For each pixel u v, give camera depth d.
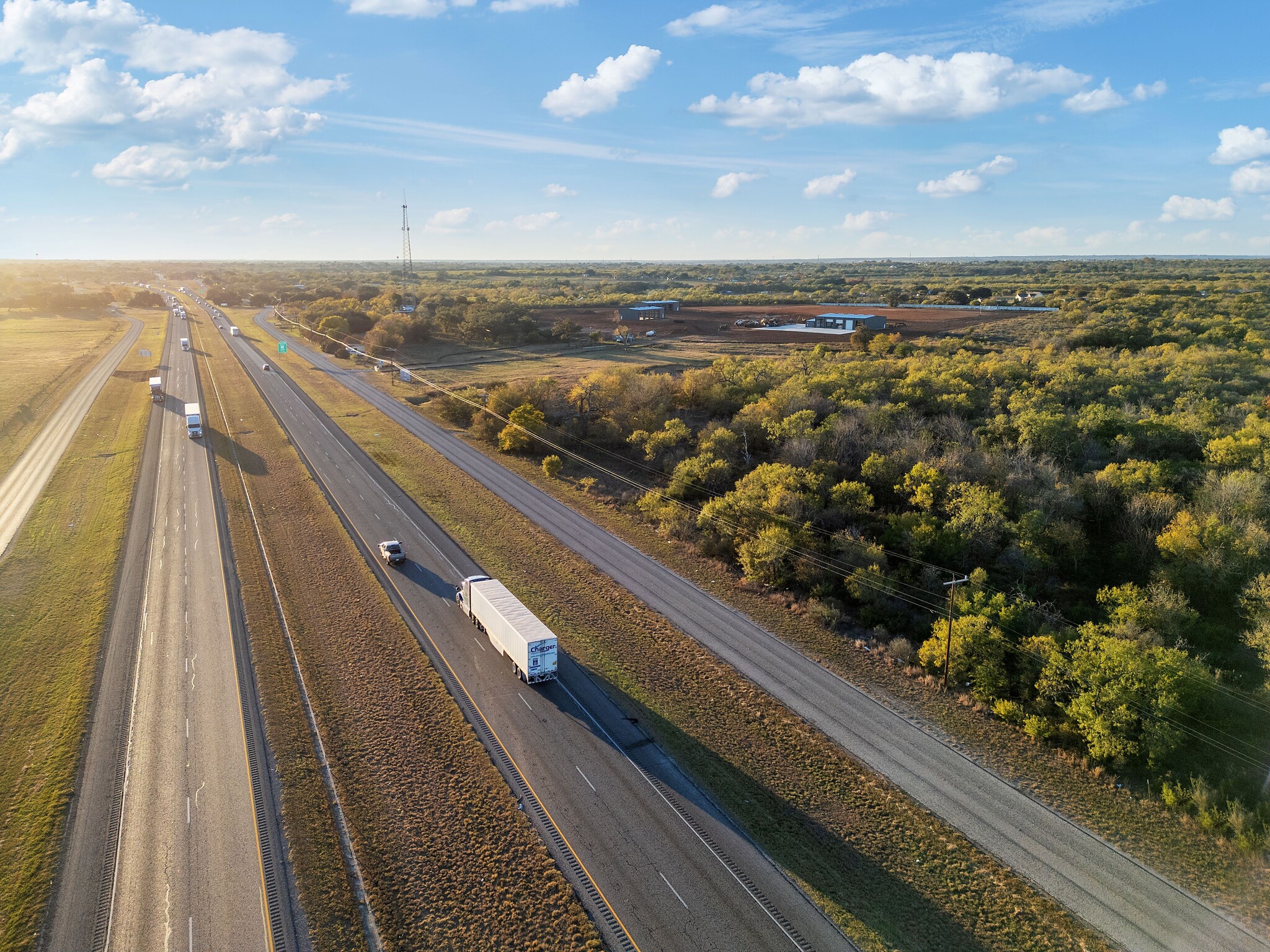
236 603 54.09
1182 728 38.97
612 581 59.19
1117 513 60.88
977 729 42.22
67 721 40.62
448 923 28.97
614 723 41.91
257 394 122.06
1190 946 28.72
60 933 28.22
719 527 64.50
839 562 58.38
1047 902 30.80
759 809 35.84
